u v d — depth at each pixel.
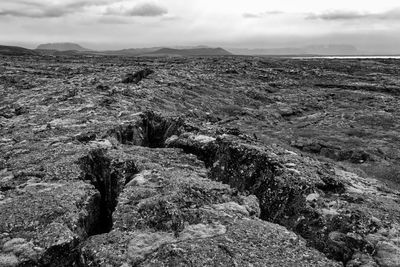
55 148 22.52
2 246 13.16
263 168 19.45
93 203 16.98
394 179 26.38
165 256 12.24
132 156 20.80
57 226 14.09
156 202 15.45
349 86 68.88
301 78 78.44
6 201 16.06
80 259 13.22
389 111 49.28
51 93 42.38
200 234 13.68
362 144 33.94
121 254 12.88
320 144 33.47
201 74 68.81
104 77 55.16
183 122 29.30
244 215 15.50
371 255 13.23
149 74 62.16
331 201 16.70
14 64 81.44
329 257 13.62
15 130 27.91
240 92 57.88
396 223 15.07
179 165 20.88
